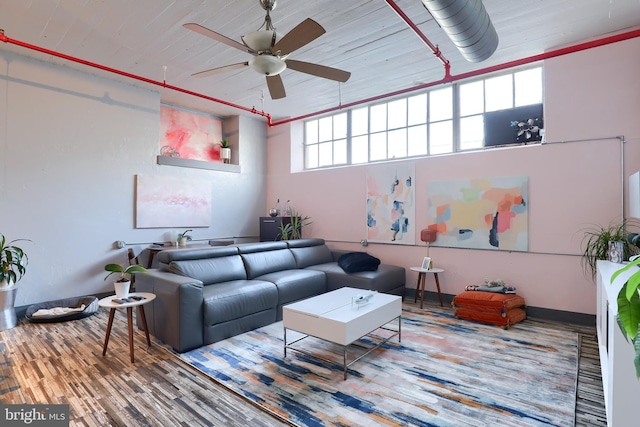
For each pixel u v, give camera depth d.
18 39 3.63
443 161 4.73
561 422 2.02
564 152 3.81
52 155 4.31
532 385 2.45
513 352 3.02
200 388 2.42
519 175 4.11
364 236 5.56
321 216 6.16
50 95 4.29
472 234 4.45
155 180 5.32
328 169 6.06
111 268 3.02
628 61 3.47
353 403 2.22
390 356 2.95
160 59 4.10
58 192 4.36
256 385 2.45
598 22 3.31
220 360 2.87
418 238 4.96
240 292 3.53
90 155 4.64
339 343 2.54
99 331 3.58
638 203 2.59
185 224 5.73
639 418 1.63
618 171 3.52
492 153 4.32
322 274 4.62
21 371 2.66
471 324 3.79
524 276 4.08
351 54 3.99
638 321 1.29
